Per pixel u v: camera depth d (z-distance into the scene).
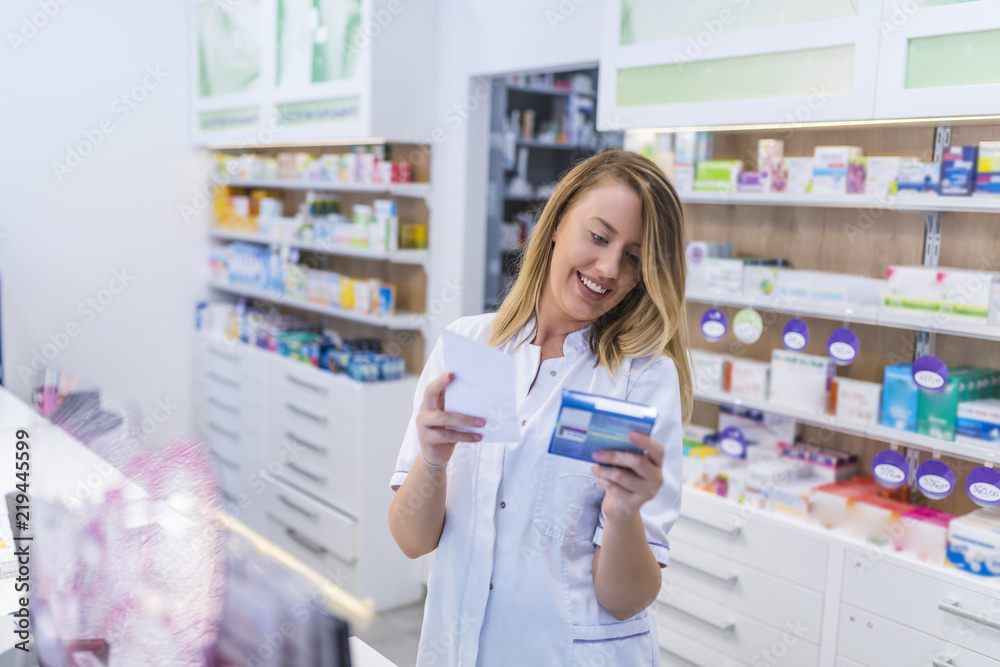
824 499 2.50
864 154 2.68
